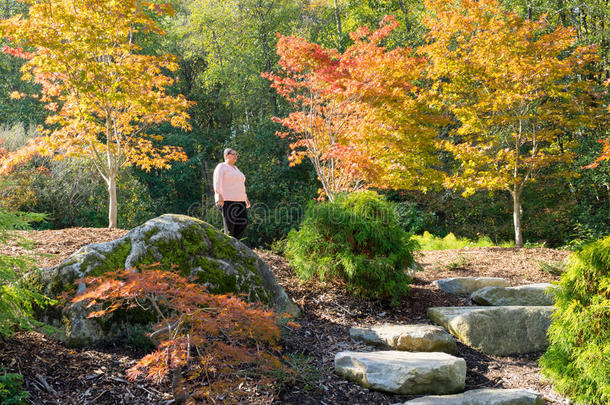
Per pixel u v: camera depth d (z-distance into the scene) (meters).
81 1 7.26
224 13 23.31
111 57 8.52
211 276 4.44
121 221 15.62
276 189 20.55
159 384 3.31
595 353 3.56
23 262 3.22
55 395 2.98
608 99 12.23
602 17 13.88
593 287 3.72
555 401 3.72
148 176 21.53
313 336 4.59
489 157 10.30
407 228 17.02
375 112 9.38
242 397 3.30
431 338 4.43
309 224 5.84
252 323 3.07
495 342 4.80
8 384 2.79
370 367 3.76
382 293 5.66
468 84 10.93
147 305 3.95
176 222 4.61
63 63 7.24
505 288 5.88
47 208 13.93
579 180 14.66
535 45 9.47
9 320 3.42
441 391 3.71
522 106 10.12
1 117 18.94
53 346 3.53
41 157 14.11
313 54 8.42
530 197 16.92
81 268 3.95
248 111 25.23
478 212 17.92
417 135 9.90
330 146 9.07
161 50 23.62
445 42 10.41
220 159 24.61
